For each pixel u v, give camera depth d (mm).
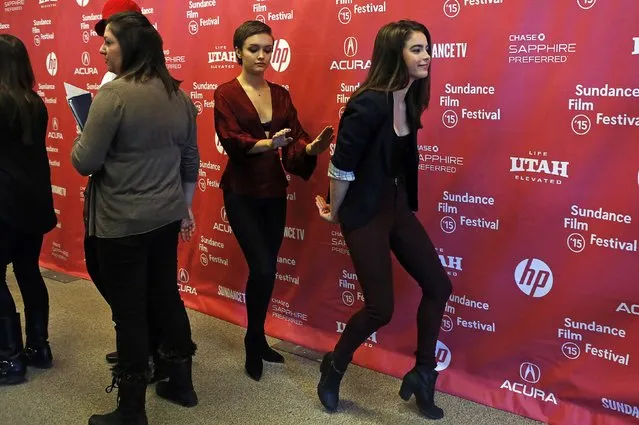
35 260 2602
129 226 1982
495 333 2357
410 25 1946
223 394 2463
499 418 2277
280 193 2510
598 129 2025
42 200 2465
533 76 2123
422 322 2209
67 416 2299
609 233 2055
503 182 2248
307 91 2711
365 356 2697
